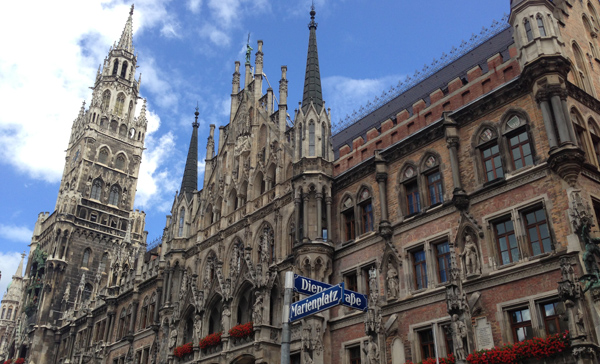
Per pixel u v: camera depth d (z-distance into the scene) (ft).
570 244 72.38
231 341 114.32
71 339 213.05
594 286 67.46
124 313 182.80
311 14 138.41
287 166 126.62
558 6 97.14
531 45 84.69
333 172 116.16
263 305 109.60
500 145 86.99
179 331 132.77
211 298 126.41
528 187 80.79
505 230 82.74
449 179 92.43
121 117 309.01
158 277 159.43
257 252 125.59
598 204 78.33
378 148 109.60
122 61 326.44
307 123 118.62
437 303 86.48
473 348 77.15
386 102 137.08
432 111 101.30
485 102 90.63
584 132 83.46
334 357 99.66
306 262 105.70
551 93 80.07
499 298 78.33
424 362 82.74
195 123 181.16
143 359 158.40
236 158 147.02
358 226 106.11
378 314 91.56
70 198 263.49
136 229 280.72
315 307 61.93
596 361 64.64
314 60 129.08
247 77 155.33
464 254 84.94
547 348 68.74
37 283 250.16
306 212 110.01
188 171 168.55
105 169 286.87
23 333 244.22
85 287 250.98
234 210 140.97
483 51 114.42
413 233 94.94
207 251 142.41
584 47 97.04
